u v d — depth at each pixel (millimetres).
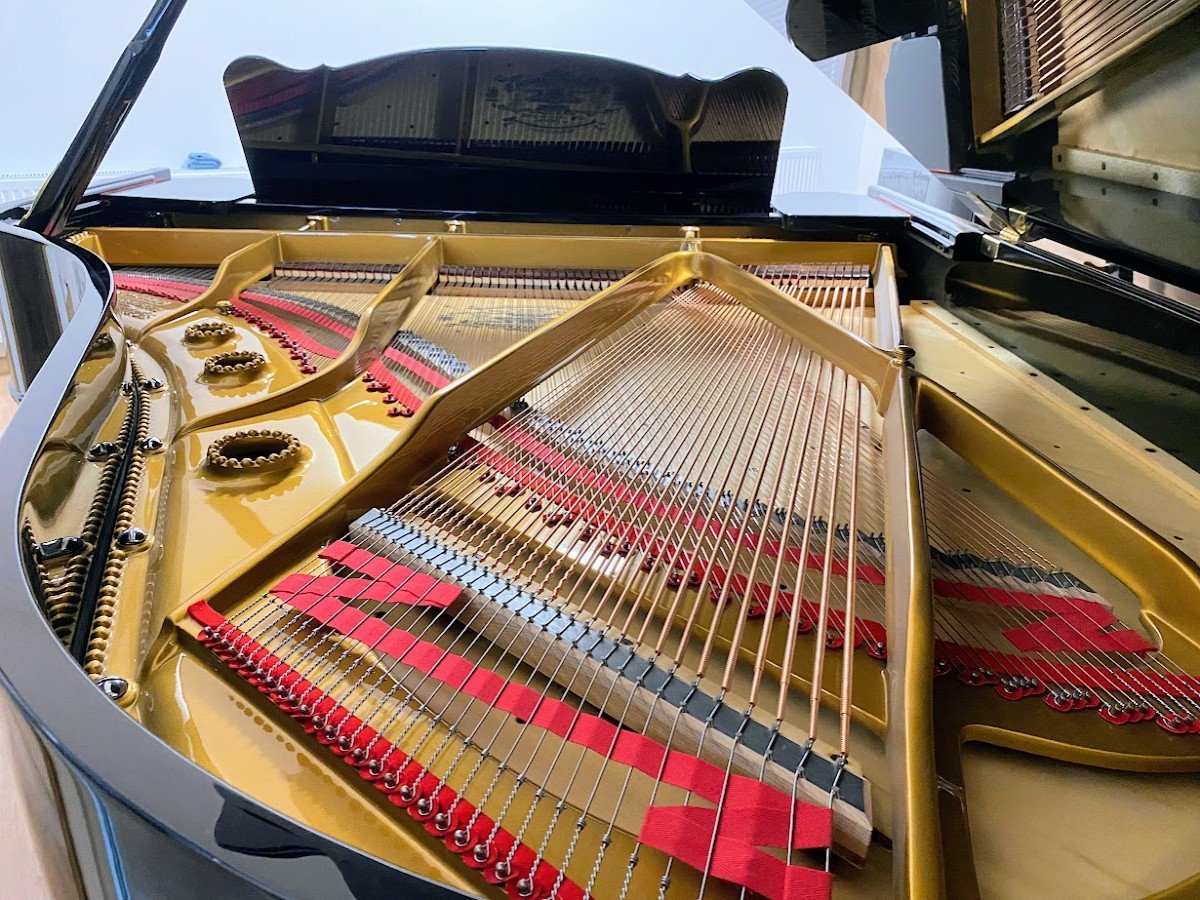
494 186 3395
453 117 3240
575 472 1779
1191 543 1518
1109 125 1897
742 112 3145
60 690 787
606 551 1519
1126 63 1700
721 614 1352
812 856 937
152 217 3350
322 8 7625
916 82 2424
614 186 3355
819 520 1630
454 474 1757
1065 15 1842
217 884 648
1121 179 1900
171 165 7699
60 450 1376
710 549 1532
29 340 2754
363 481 1546
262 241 3018
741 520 1619
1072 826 1034
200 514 1584
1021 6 1950
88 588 1295
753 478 1763
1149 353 1827
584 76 3121
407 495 1662
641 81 3115
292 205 3303
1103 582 1486
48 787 776
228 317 2684
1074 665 1276
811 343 2363
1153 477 1757
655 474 1773
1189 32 1550
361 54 7918
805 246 2900
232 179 4035
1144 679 1248
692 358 2361
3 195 6473
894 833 877
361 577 1376
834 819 924
